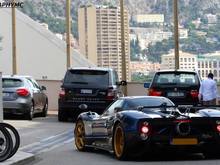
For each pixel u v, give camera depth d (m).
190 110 22.67
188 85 37.72
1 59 74.81
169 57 65.75
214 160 21.83
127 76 66.94
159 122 21.09
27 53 76.50
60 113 41.81
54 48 76.56
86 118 25.25
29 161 22.11
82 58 72.12
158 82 38.00
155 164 20.75
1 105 23.64
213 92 37.72
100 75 41.44
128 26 67.19
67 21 58.31
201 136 21.31
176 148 21.20
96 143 24.41
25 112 42.50
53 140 30.33
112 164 20.91
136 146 21.22
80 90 41.09
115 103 24.20
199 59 58.25
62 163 21.58
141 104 23.23
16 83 42.62
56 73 76.00
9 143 20.69
